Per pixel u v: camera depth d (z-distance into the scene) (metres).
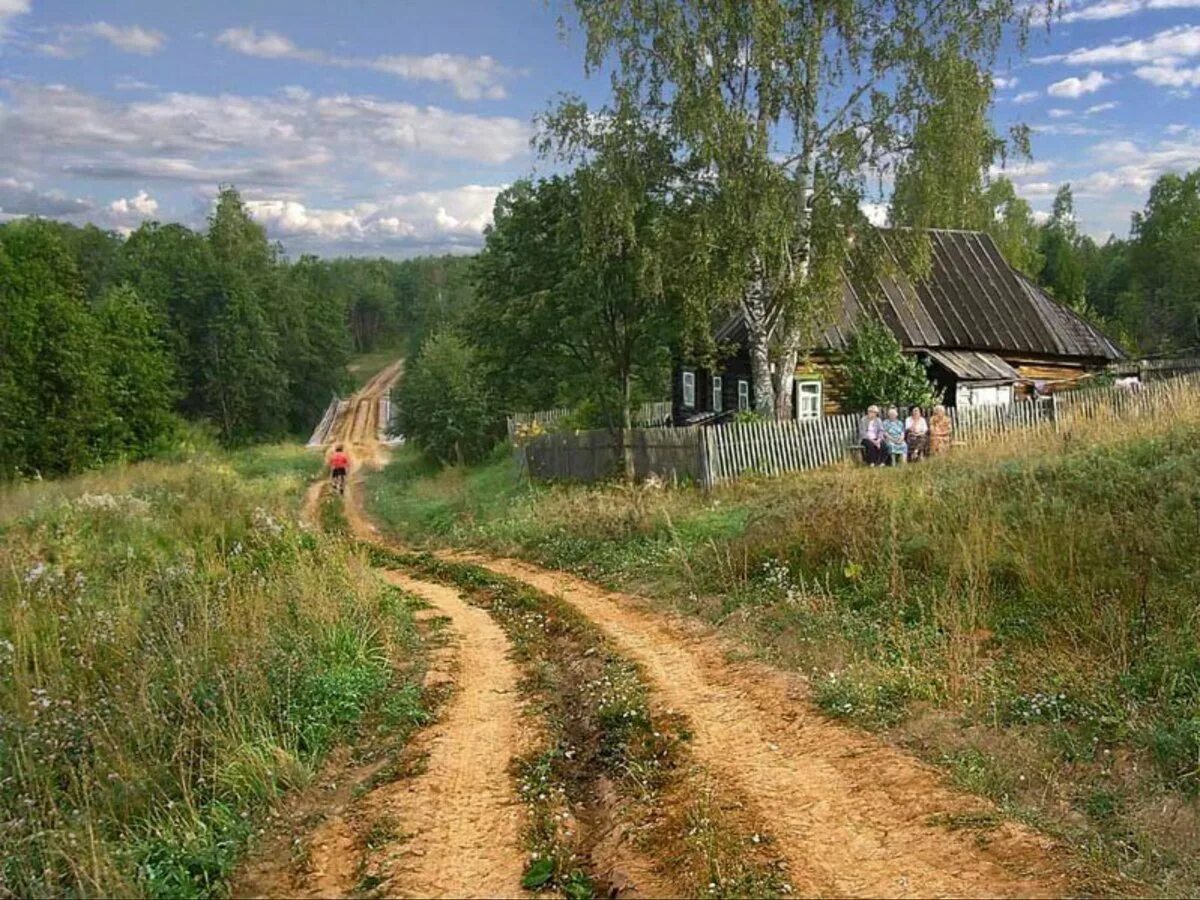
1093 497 9.42
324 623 9.47
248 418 66.81
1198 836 4.64
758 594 10.34
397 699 7.88
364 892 4.57
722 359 26.14
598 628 10.31
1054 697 6.39
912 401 22.62
